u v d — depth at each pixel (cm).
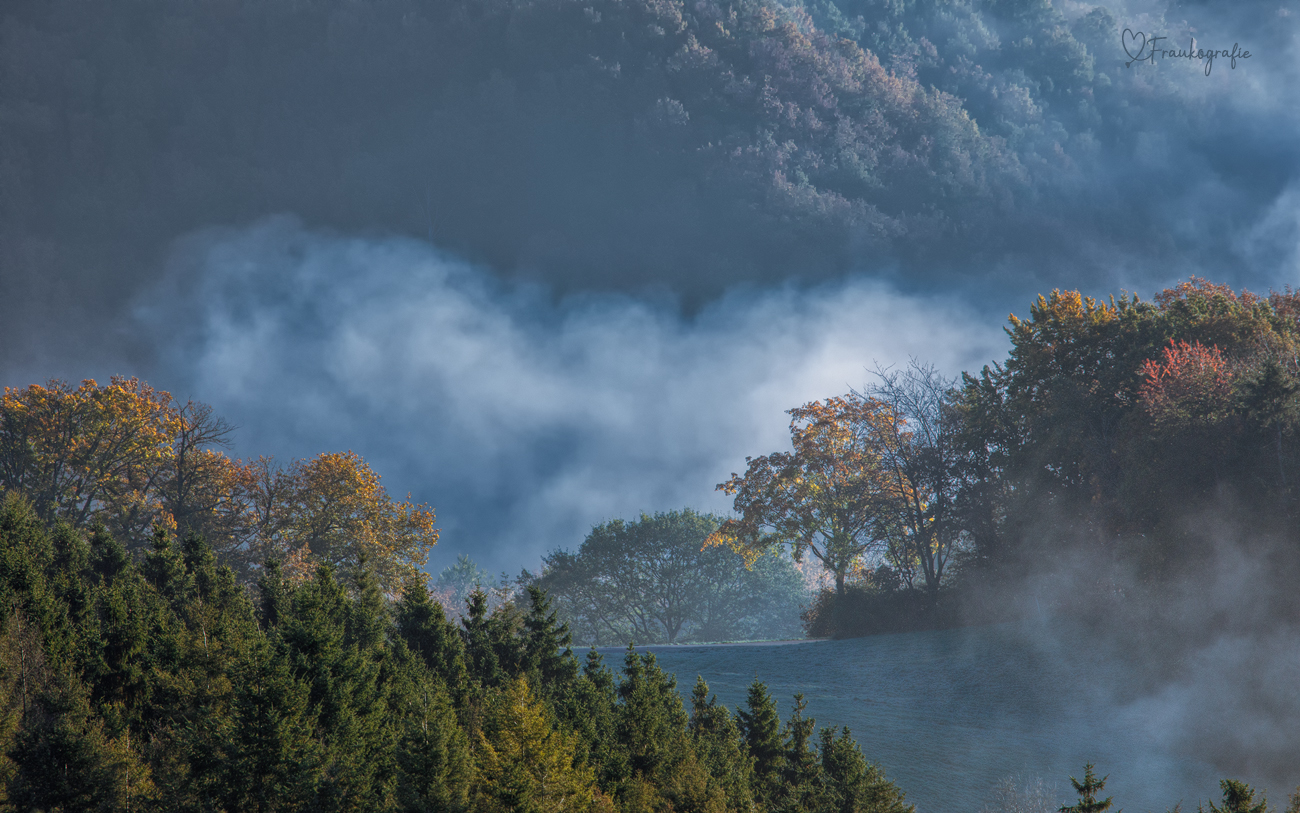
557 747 1585
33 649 1709
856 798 1962
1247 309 4828
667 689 2409
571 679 2497
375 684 1828
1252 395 3606
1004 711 3581
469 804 1516
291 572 5531
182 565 2502
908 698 3888
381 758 1647
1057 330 5241
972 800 2503
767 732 2283
